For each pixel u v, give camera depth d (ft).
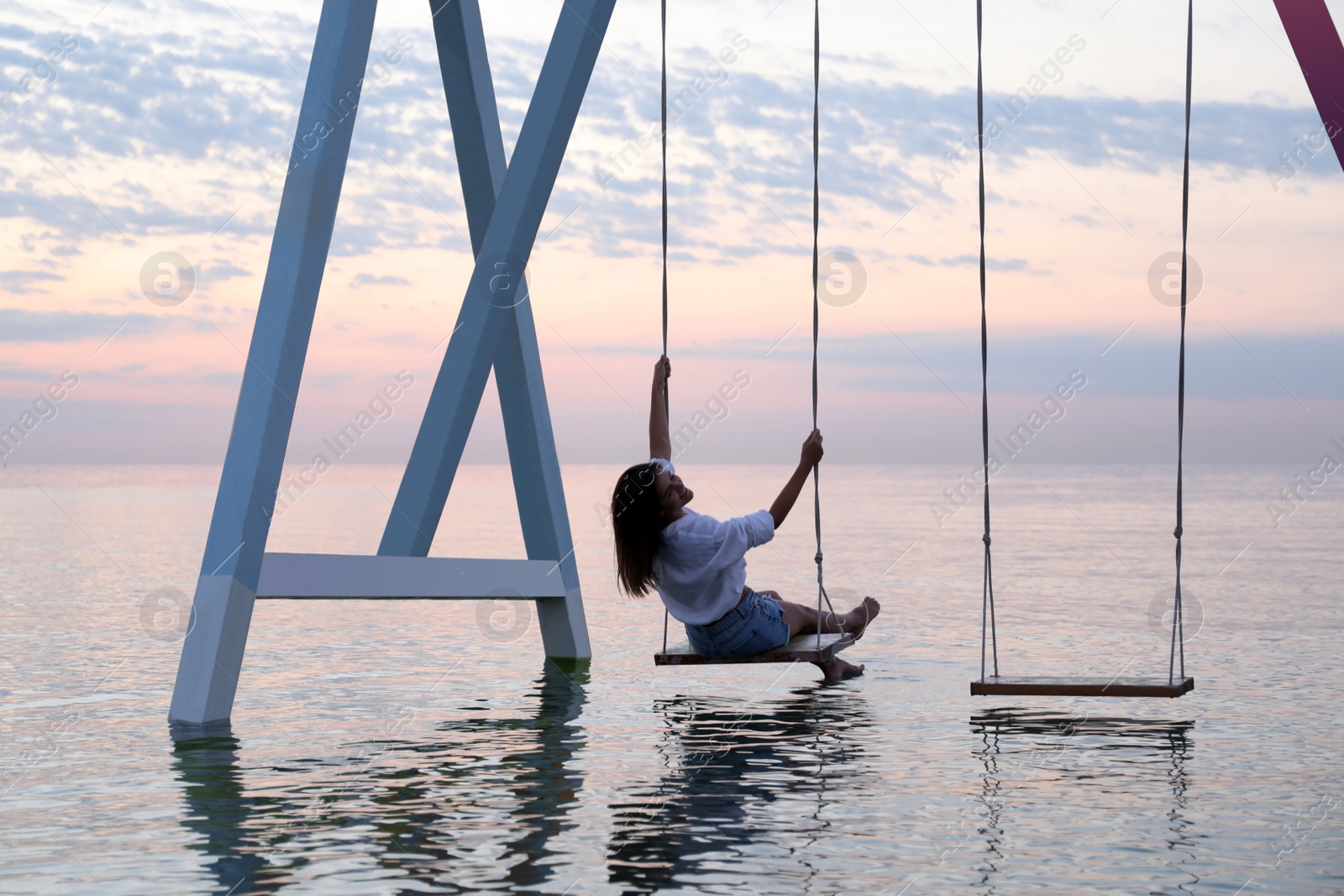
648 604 33.55
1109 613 30.12
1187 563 46.50
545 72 21.65
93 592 35.45
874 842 10.76
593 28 21.43
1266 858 10.30
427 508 21.86
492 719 16.94
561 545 23.56
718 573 17.87
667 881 9.71
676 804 12.11
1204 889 9.52
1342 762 13.97
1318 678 20.31
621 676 21.21
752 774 13.38
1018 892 9.45
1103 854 10.41
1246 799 12.30
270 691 19.48
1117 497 138.92
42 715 17.33
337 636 26.81
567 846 10.64
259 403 18.11
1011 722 16.55
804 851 10.48
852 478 277.03
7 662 22.54
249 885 9.64
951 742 15.17
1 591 35.63
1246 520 84.23
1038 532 69.62
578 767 13.80
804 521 85.35
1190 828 11.20
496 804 12.13
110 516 96.99
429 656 23.72
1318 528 73.26
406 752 14.64
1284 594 34.83
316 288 18.70
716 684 20.13
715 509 104.78
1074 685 15.19
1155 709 17.57
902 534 68.03
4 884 9.69
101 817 11.69
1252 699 18.40
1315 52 16.53
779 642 18.42
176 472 479.41
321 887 9.59
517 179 21.70
